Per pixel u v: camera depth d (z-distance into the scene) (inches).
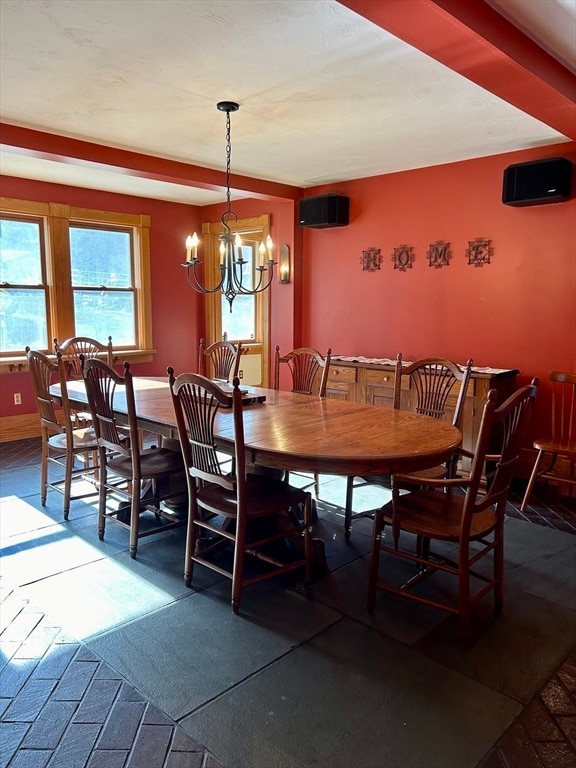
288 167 183.5
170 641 87.2
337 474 87.3
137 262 239.6
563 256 156.3
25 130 140.3
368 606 96.8
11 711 72.1
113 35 91.7
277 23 87.4
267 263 142.2
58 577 106.7
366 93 117.3
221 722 70.5
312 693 75.9
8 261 203.5
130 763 64.3
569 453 135.9
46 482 143.9
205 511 125.8
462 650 85.8
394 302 195.2
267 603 98.7
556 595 102.7
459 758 65.5
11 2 80.9
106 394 116.0
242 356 260.2
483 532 88.7
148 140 152.0
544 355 162.7
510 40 87.0
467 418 160.1
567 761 65.3
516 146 158.2
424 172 182.5
